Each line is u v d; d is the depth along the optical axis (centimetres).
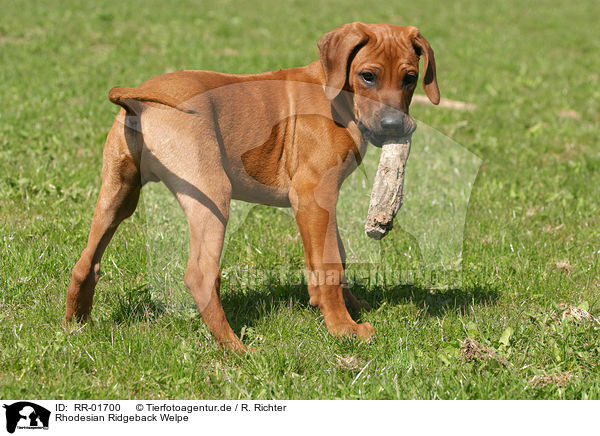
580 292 718
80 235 805
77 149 1134
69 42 2086
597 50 2431
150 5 2906
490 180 1099
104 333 589
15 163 1044
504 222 921
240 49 2181
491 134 1365
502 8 3412
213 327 562
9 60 1773
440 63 2106
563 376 550
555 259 814
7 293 662
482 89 1780
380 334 610
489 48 2391
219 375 541
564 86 1842
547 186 1079
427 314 668
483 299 703
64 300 652
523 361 567
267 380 535
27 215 870
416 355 577
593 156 1244
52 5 2695
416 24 2850
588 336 603
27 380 520
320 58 584
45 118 1275
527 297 710
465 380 533
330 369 554
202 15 2761
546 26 2938
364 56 564
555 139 1340
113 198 561
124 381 536
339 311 608
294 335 610
